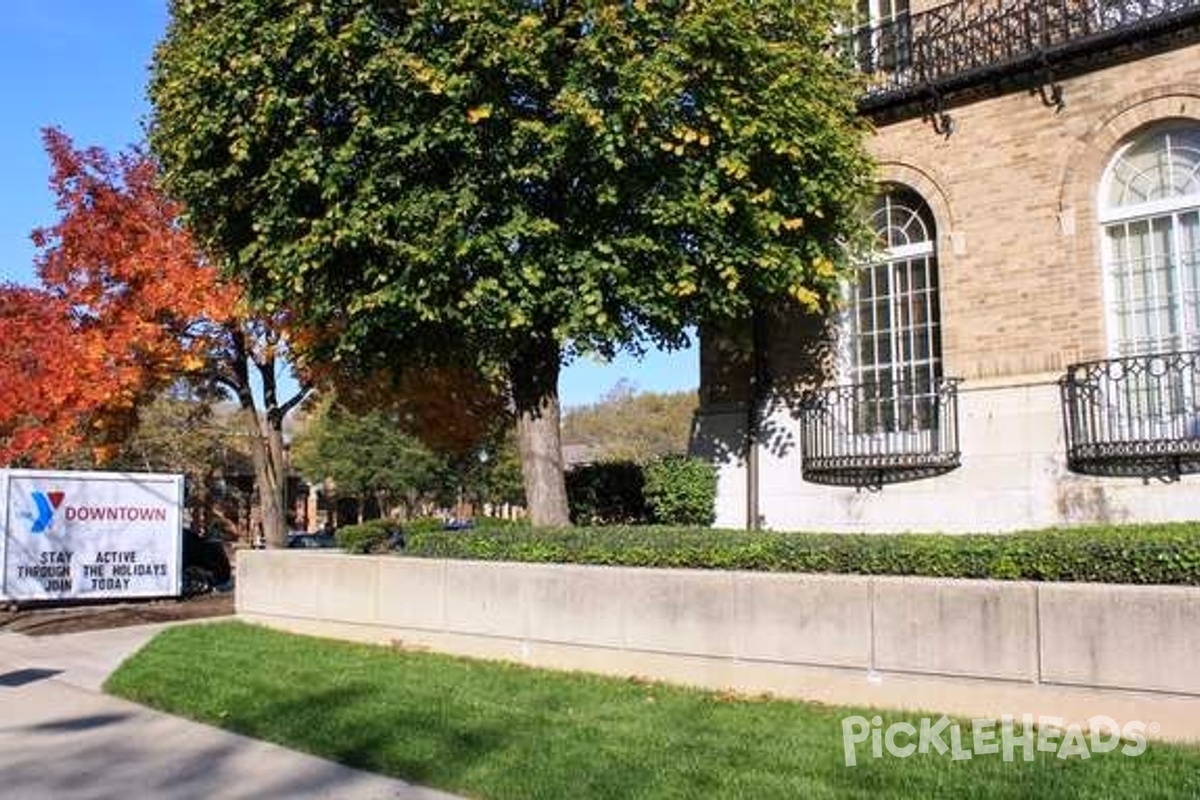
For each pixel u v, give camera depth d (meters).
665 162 11.01
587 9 10.44
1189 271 12.64
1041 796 5.76
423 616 11.57
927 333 14.52
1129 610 6.94
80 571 18.38
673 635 9.32
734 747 7.01
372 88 10.80
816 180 11.66
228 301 16.78
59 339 17.52
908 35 14.69
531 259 10.90
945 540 8.55
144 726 8.78
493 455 53.72
